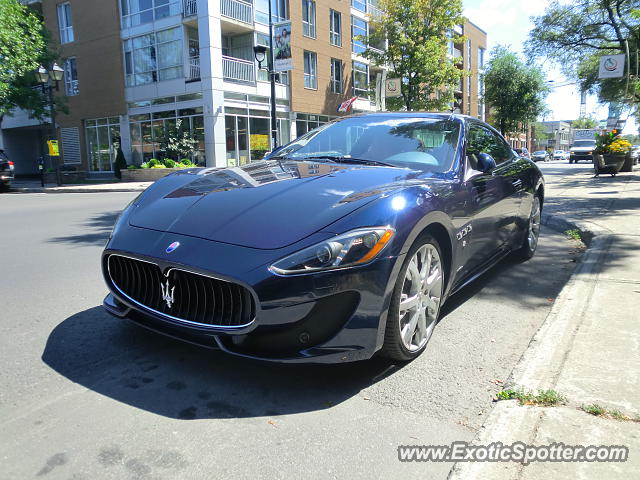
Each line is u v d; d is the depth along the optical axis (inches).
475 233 135.9
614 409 83.8
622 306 131.0
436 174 126.7
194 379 102.3
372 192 105.1
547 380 94.3
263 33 928.9
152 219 109.3
